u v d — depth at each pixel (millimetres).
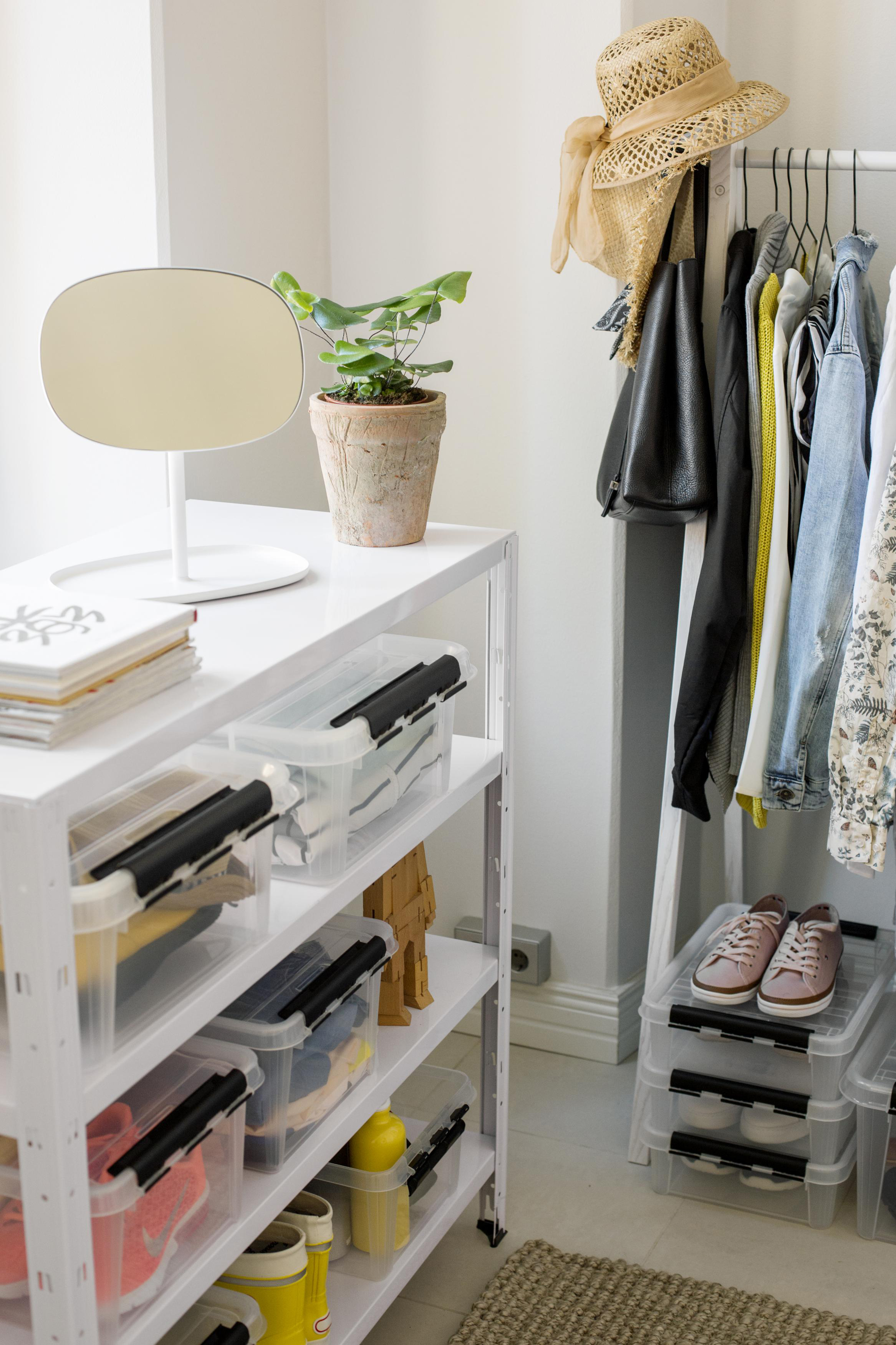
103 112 1734
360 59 2119
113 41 1703
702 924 2545
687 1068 1944
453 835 2385
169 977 1092
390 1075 1484
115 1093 969
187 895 1070
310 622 1255
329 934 1496
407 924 1574
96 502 1886
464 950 1794
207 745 1322
